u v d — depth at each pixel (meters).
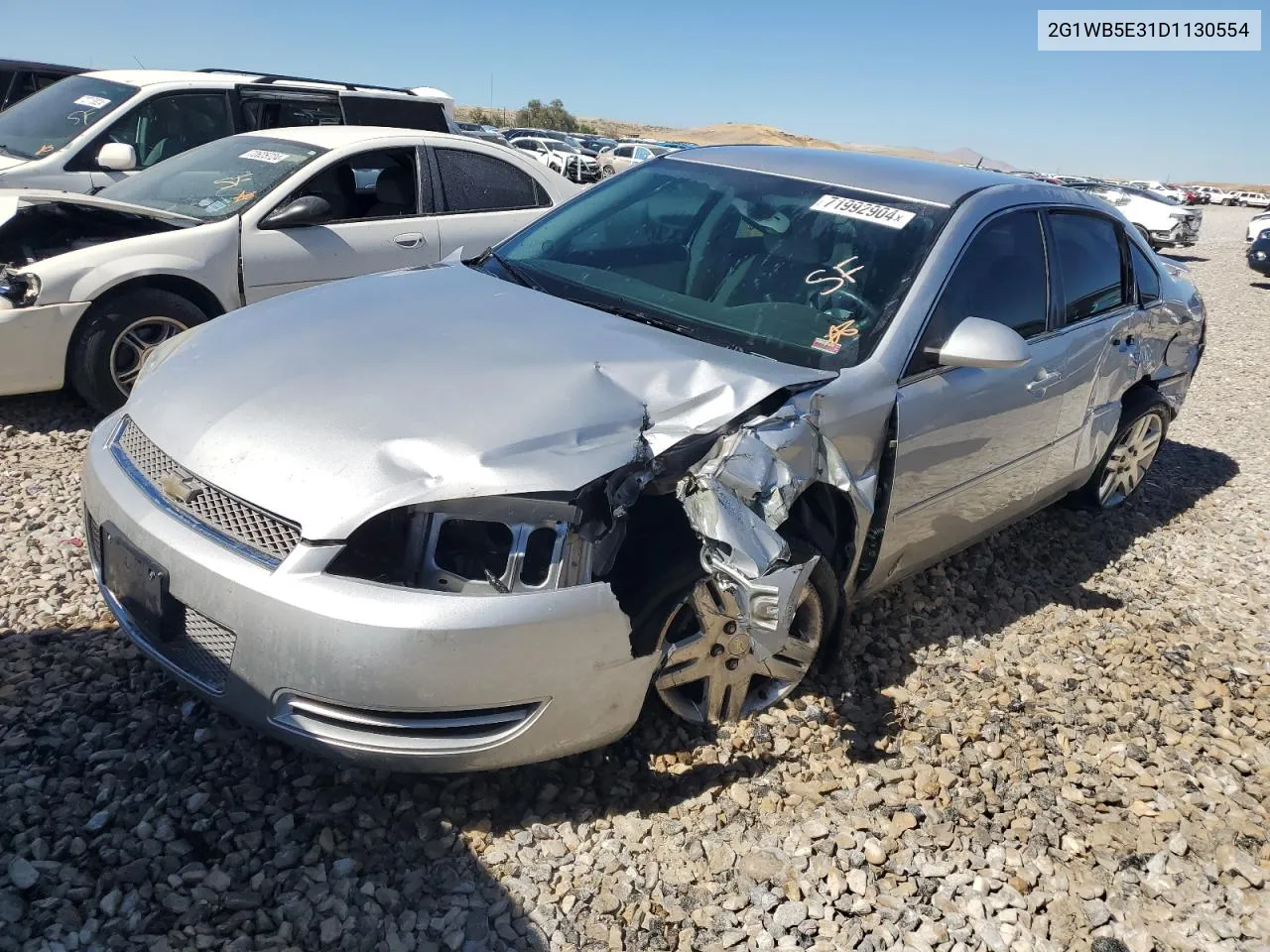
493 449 2.40
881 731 3.21
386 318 3.10
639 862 2.54
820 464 2.84
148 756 2.68
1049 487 4.39
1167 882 2.74
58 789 2.52
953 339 3.24
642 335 3.10
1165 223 22.84
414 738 2.35
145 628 2.55
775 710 3.18
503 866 2.47
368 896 2.34
